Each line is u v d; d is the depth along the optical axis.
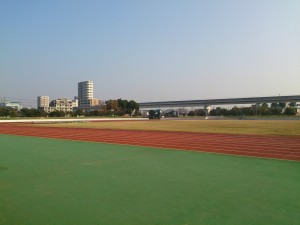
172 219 5.76
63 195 7.40
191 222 5.59
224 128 37.16
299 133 27.20
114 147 17.91
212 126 42.94
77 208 6.42
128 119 88.62
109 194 7.47
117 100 131.12
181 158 13.55
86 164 11.86
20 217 5.90
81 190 7.88
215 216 5.91
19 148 17.41
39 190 7.89
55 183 8.65
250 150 16.23
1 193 7.62
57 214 6.05
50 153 15.23
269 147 17.47
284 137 23.56
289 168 11.05
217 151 15.98
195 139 22.70
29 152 15.62
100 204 6.68
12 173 10.07
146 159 13.23
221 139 22.55
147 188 8.05
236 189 7.95
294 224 5.49
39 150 16.47
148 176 9.59
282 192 7.64
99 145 19.02
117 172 10.24
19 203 6.77
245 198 7.11
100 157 13.84
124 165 11.65
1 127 40.69
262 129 34.06
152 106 146.38
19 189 7.99
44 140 22.45
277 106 125.12
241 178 9.31
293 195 7.36
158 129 36.03
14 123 55.69
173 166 11.45
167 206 6.53
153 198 7.12
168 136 25.67
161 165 11.67
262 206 6.50
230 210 6.25
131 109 129.62
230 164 11.94
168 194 7.46
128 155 14.52
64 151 16.03
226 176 9.61
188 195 7.38
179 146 18.30
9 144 19.62
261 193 7.55
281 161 12.70
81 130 34.38
